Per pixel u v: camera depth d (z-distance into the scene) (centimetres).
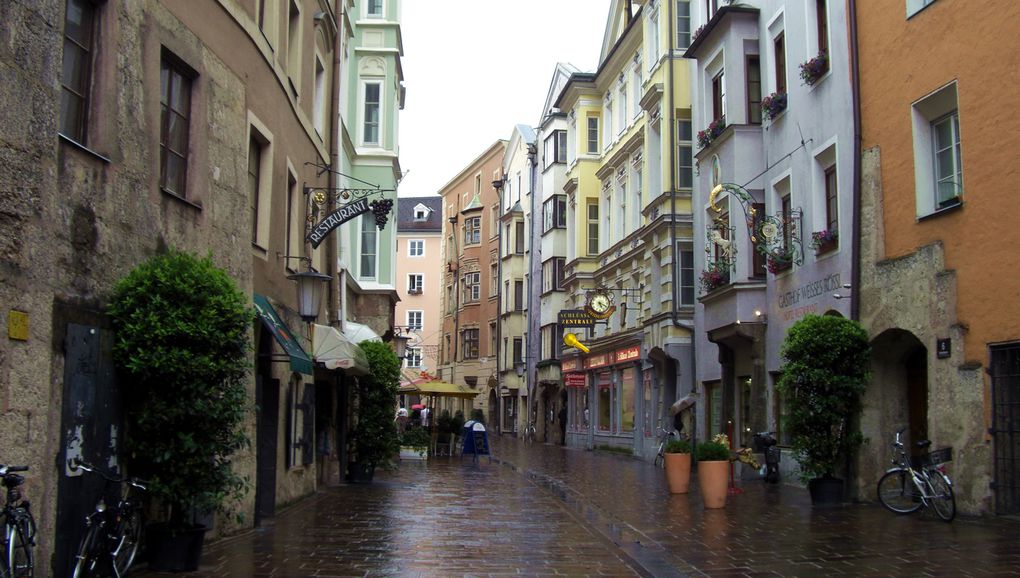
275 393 1348
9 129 653
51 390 707
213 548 999
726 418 2283
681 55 2789
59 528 713
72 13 787
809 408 1514
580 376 3988
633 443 3319
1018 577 841
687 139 2781
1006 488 1207
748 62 2139
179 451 833
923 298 1374
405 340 2889
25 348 670
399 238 8294
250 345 905
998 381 1220
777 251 1909
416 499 1611
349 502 1540
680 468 1764
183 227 970
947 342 1313
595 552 1020
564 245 4553
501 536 1142
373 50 2564
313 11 1741
